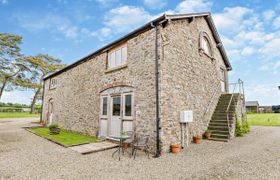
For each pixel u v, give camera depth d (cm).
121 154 613
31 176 417
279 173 430
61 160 538
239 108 1104
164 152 606
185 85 785
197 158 557
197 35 961
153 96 646
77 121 1106
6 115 2925
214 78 1134
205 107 958
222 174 425
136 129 697
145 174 429
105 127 874
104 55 948
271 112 3766
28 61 2377
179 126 706
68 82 1280
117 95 831
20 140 852
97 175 424
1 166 484
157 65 644
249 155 588
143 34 729
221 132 883
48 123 1508
